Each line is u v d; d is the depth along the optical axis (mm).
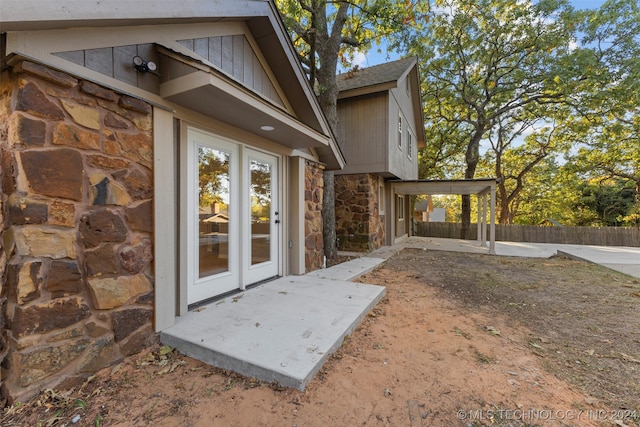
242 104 2809
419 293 4469
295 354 2197
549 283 5168
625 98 11289
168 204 2607
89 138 2049
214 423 1648
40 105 1795
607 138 13875
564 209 19047
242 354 2176
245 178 3861
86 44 2039
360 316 3111
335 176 9242
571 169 16125
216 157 3430
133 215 2324
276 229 4594
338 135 9023
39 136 1787
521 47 12289
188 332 2512
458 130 16312
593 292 4570
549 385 2055
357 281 5168
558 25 11500
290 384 1944
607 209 17578
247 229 3924
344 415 1728
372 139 8625
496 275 5820
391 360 2371
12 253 1719
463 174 20609
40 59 1781
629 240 11922
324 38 7535
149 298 2438
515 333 2986
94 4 1879
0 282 1789
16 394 1682
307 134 3918
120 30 2268
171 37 2699
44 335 1787
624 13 10812
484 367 2287
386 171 8539
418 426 1648
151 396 1869
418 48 8891
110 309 2145
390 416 1725
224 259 3586
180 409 1755
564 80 11562
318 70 7512
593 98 11758
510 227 14023
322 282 4348
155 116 2512
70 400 1795
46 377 1793
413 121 12570
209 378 2078
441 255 8578
